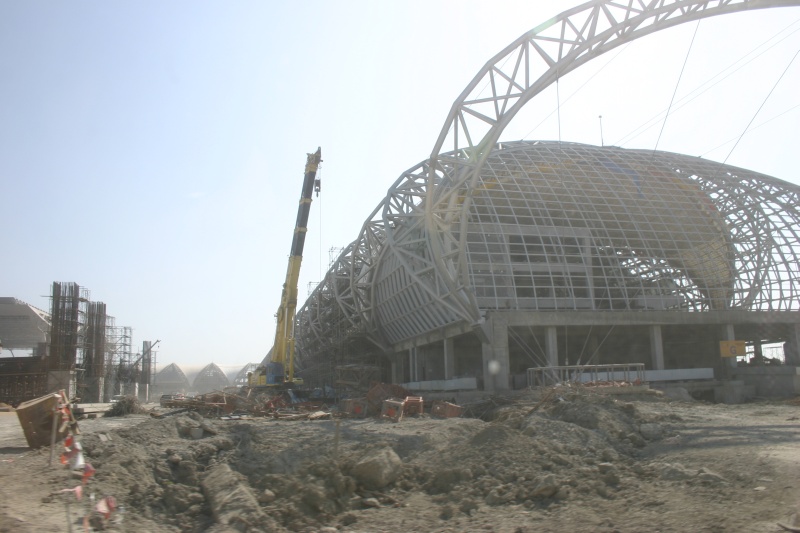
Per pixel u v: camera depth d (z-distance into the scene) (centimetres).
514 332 5662
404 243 5994
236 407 4516
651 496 1484
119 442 2055
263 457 2044
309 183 6388
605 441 2152
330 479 1736
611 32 3572
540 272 6031
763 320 6053
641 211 6481
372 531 1436
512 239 6094
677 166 7088
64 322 6325
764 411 3122
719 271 6525
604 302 6112
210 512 1594
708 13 3556
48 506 1409
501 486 1675
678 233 6481
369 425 2588
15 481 1588
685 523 1245
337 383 6844
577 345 6625
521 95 3781
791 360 6269
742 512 1264
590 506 1477
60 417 2028
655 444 2166
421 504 1648
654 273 6231
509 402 4041
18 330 8462
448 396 4847
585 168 6731
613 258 6197
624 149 7462
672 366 6981
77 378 6594
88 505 1460
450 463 1889
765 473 1551
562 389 3422
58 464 1789
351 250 8169
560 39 3644
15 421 3131
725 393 5409
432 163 4438
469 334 6350
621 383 4262
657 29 3662
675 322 5828
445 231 5112
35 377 6019
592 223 6306
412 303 6550
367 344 8344
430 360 7225
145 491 1689
